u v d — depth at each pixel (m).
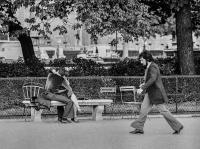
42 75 21.16
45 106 16.08
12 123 16.05
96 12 19.77
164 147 11.38
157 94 13.37
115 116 17.67
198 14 26.00
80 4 19.77
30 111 18.38
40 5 22.59
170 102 19.70
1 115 17.64
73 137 12.99
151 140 12.44
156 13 25.16
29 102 16.39
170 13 25.12
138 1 22.39
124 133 13.70
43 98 16.19
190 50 23.33
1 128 14.83
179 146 11.52
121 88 18.66
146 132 13.87
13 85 18.94
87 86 19.19
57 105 16.09
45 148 11.31
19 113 18.16
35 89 17.55
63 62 22.31
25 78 18.98
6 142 12.22
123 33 20.41
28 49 24.67
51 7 20.59
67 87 16.23
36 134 13.57
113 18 20.17
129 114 18.22
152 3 24.34
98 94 19.19
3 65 21.28
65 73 16.25
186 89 19.77
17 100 18.95
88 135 13.35
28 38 24.52
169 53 50.66
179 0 22.11
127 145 11.67
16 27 22.83
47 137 13.02
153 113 18.45
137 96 19.12
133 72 21.95
